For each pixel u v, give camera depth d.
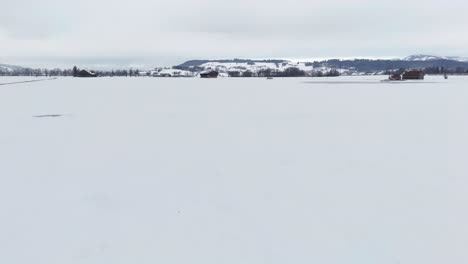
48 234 5.14
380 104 21.98
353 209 5.95
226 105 22.44
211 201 6.32
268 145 10.76
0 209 6.00
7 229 5.29
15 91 36.28
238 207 6.05
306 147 10.46
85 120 16.06
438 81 61.84
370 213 5.79
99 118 16.70
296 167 8.41
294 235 5.09
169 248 4.76
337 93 32.62
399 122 14.83
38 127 14.13
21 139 11.78
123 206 6.11
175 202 6.28
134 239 4.99
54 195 6.63
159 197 6.51
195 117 16.92
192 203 6.23
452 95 28.47
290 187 7.02
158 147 10.55
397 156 9.33
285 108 20.48
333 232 5.16
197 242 4.90
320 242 4.89
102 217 5.69
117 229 5.28
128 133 12.78
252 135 12.31
